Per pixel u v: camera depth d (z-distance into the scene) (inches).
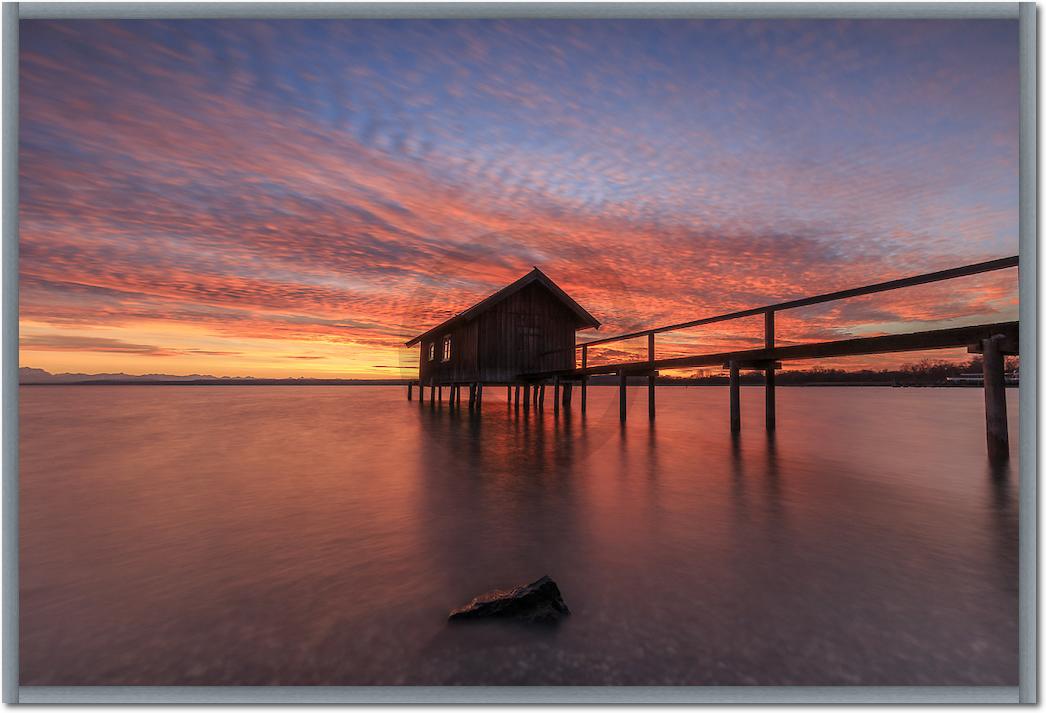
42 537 115.1
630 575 90.9
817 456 238.2
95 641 68.8
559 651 65.6
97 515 134.4
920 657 65.1
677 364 363.3
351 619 74.3
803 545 107.3
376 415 548.7
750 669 62.2
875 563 96.7
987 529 118.9
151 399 1143.6
